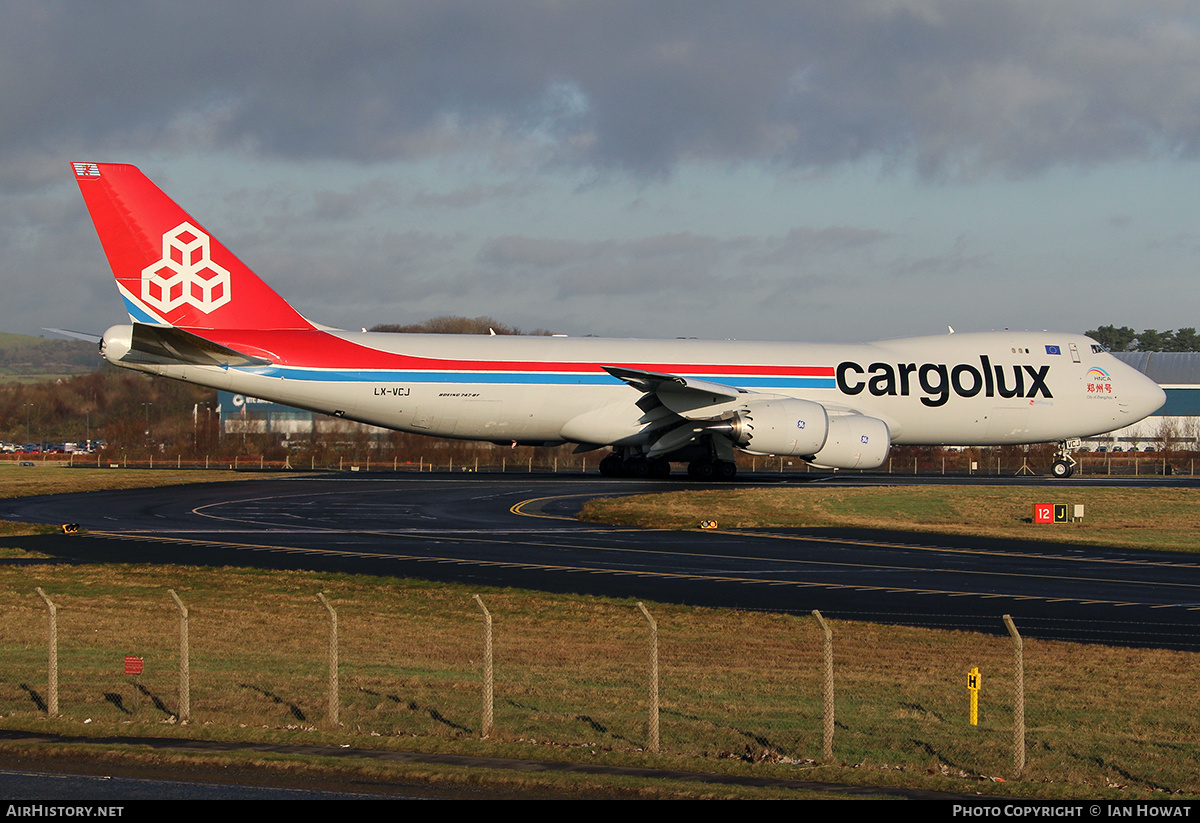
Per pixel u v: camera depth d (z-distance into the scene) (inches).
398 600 1715.1
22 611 1631.4
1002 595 1788.9
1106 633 1497.3
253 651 1375.5
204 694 1122.7
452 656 1350.9
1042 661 1320.1
